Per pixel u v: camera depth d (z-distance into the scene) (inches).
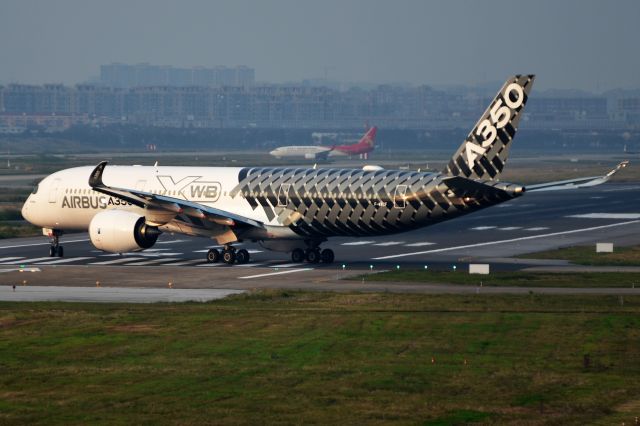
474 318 6245.1
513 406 4286.4
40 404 4313.5
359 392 4510.3
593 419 4089.6
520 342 5565.9
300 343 5536.4
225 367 4985.2
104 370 4921.3
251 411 4197.8
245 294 7288.4
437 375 4830.2
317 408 4247.0
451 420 4069.9
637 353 5280.5
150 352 5319.9
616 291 7534.5
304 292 7436.0
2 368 4968.0
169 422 4040.4
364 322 6122.1
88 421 4052.7
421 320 6181.1
